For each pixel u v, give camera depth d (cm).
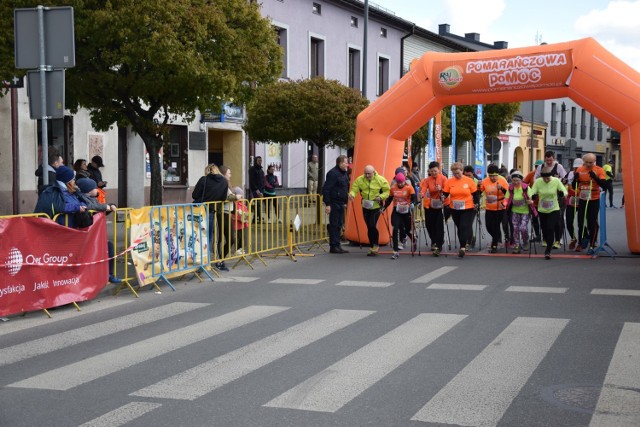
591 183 1354
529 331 721
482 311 829
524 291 964
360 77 3400
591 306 852
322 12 3072
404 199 1354
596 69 1346
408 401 502
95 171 1521
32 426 463
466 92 1458
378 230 1480
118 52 1171
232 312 845
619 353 629
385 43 3641
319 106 1830
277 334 720
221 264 1212
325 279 1098
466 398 507
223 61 1225
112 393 531
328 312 833
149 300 947
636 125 1330
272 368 593
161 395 524
